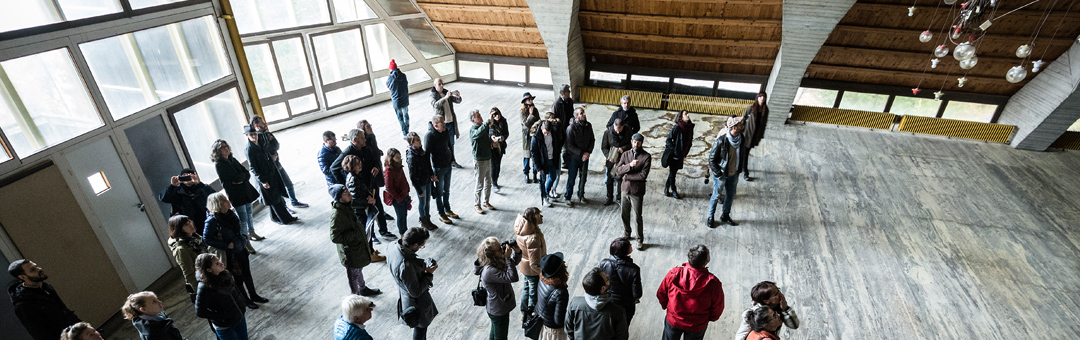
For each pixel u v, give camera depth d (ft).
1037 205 23.15
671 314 11.91
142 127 16.58
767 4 26.96
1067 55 25.93
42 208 13.51
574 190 23.73
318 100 32.68
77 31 14.16
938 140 30.68
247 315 15.69
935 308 16.55
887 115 31.37
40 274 11.32
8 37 12.44
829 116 32.58
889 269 18.43
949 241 20.21
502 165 26.35
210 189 16.33
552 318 11.53
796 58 28.53
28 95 13.09
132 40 16.11
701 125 32.78
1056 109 26.43
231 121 21.22
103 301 15.39
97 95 14.88
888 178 25.57
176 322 15.60
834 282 17.66
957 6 24.29
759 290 10.19
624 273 11.69
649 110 35.68
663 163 21.97
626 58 36.11
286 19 29.55
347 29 32.65
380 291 16.72
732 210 22.22
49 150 13.57
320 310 16.03
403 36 36.11
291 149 28.40
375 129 31.32
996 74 28.81
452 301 16.38
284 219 20.71
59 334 11.64
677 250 19.24
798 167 26.61
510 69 39.96
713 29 30.53
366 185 18.30
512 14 33.58
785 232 20.61
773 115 32.63
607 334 10.18
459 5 34.22
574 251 19.08
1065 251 19.66
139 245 16.67
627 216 18.79
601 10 31.40
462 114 34.19
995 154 28.76
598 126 32.60
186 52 18.44
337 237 13.99
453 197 23.11
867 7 26.18
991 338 15.37
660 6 29.73
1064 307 16.69
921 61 28.96
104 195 15.31
